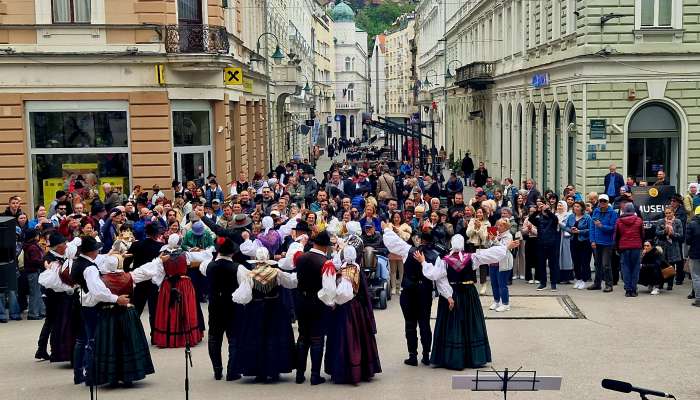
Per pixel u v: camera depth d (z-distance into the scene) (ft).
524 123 121.80
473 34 178.40
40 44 80.53
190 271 55.26
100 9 80.64
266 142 135.23
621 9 86.43
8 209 59.06
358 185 93.81
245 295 37.24
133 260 47.09
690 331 46.60
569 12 94.53
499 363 40.37
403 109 425.69
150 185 83.56
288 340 38.19
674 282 62.34
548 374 38.27
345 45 447.42
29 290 53.42
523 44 120.78
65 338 41.55
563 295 57.72
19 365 42.19
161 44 81.97
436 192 88.48
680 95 87.30
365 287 38.37
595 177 88.84
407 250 40.16
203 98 84.74
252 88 116.57
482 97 165.07
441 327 39.88
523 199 73.51
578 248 60.95
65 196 67.62
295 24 221.87
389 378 38.40
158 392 36.70
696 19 86.38
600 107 87.97
